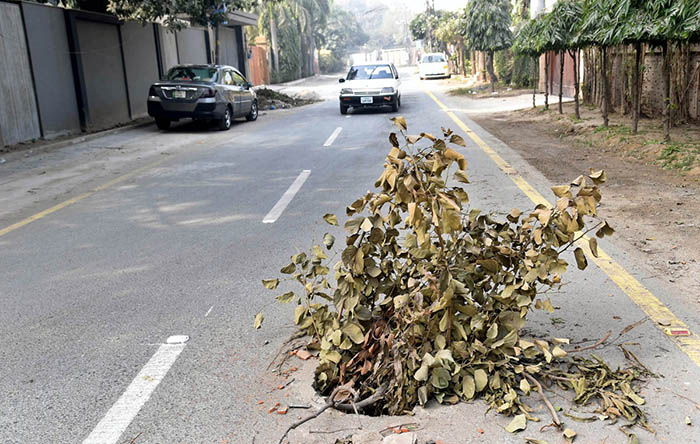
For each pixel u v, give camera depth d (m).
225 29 33.19
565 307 4.23
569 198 3.26
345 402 3.18
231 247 6.02
